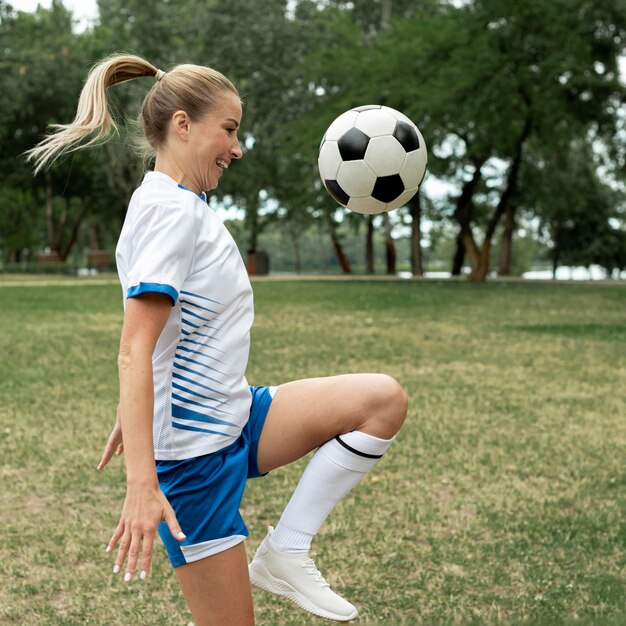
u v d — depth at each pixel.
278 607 3.32
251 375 8.79
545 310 16.91
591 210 43.88
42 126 41.03
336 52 31.83
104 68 2.25
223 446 2.20
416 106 27.00
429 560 3.79
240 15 36.28
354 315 15.68
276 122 37.50
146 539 1.92
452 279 34.03
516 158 30.11
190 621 3.19
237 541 2.19
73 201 51.12
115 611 3.28
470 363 9.65
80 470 5.22
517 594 3.41
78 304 18.22
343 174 2.73
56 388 8.02
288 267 81.38
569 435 6.20
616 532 4.15
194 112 2.22
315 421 2.34
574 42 26.06
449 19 29.44
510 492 4.80
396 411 2.33
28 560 3.79
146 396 1.98
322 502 2.36
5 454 5.60
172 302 2.05
